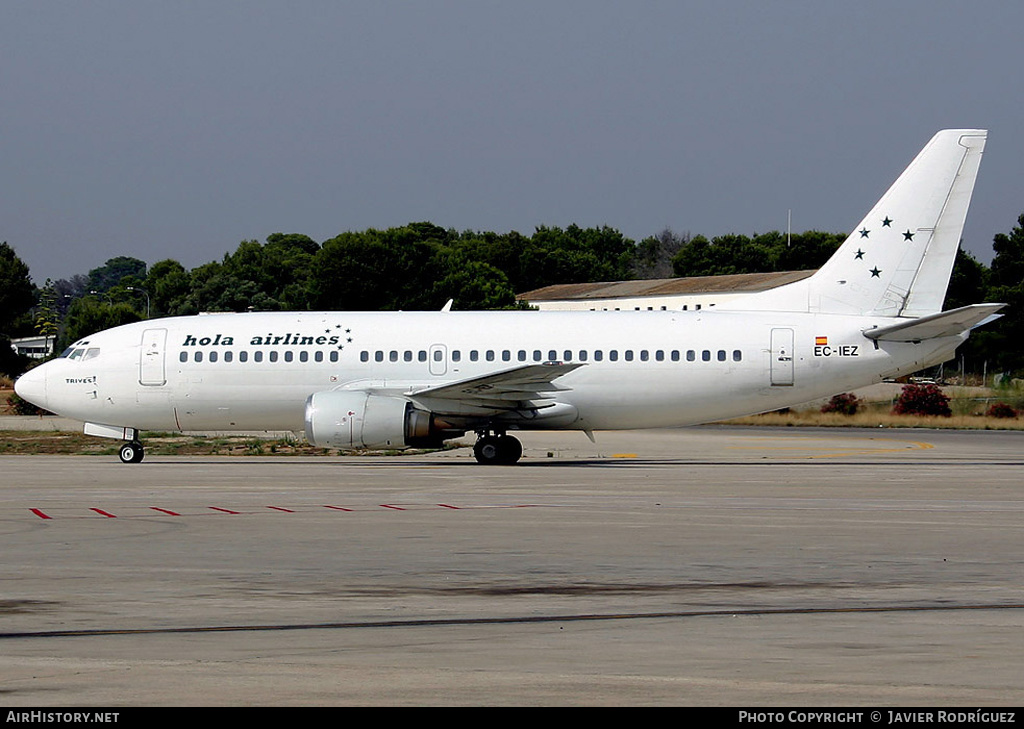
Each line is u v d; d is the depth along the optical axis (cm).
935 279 9762
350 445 9369
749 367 9706
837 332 9706
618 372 9750
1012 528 5494
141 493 7175
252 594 3828
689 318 9912
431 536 5209
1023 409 19338
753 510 6253
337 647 3067
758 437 15312
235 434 14238
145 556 4634
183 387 10025
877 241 9806
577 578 4128
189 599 3744
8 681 2711
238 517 5903
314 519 5825
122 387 10062
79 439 13662
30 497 6931
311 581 4072
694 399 9788
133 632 3250
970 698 2548
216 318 10306
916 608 3591
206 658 2942
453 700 2538
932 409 19225
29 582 4050
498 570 4300
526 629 3294
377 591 3884
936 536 5216
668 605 3641
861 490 7406
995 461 10575
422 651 3020
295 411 10056
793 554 4678
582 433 15475
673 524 5641
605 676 2756
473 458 10875
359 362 9912
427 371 9862
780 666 2850
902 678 2730
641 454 11712
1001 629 3284
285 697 2566
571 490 7394
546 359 9800
